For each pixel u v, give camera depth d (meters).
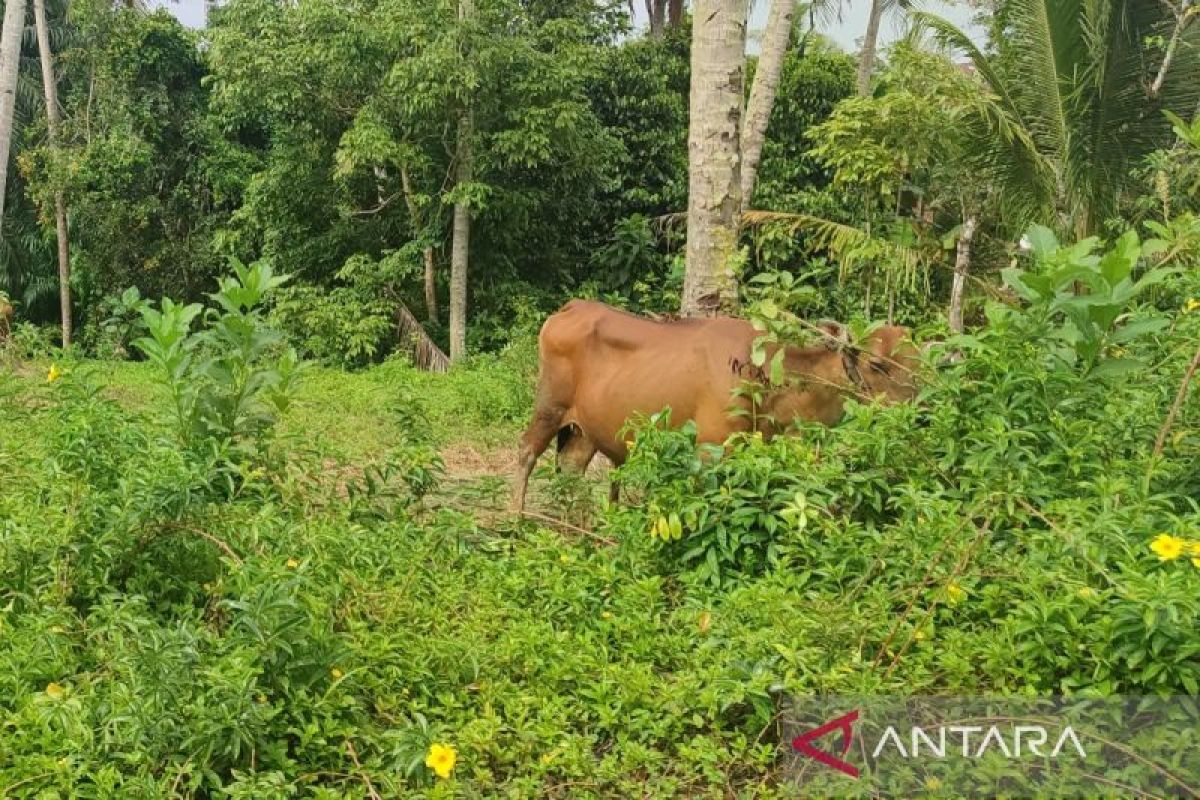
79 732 2.94
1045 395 4.11
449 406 11.96
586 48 16.12
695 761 3.36
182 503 3.89
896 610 3.77
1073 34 9.84
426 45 14.91
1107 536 3.29
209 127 19.73
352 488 5.12
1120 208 10.77
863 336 5.13
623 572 4.46
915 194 12.91
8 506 4.27
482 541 5.17
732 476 4.41
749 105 9.52
